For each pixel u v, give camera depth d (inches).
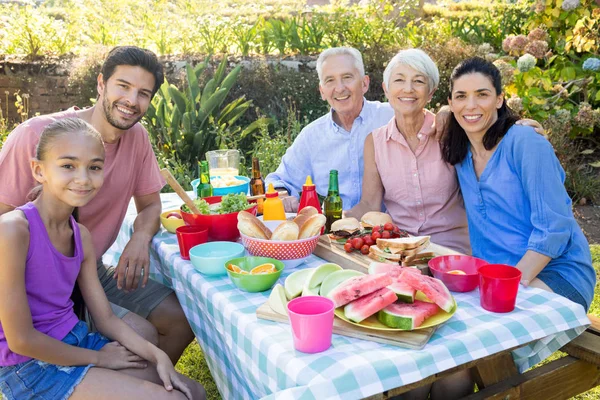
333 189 105.7
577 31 230.5
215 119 278.4
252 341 66.6
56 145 74.5
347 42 330.0
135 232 106.6
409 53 108.0
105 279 111.4
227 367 80.3
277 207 100.0
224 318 74.3
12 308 72.2
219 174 127.5
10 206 98.9
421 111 112.8
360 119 134.8
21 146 96.5
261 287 77.7
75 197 76.4
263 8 441.1
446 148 105.9
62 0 421.7
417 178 114.0
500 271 72.5
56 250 78.3
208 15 369.1
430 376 61.5
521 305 71.4
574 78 233.1
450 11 455.8
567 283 90.7
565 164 232.4
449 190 114.0
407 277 67.2
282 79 307.9
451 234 116.4
